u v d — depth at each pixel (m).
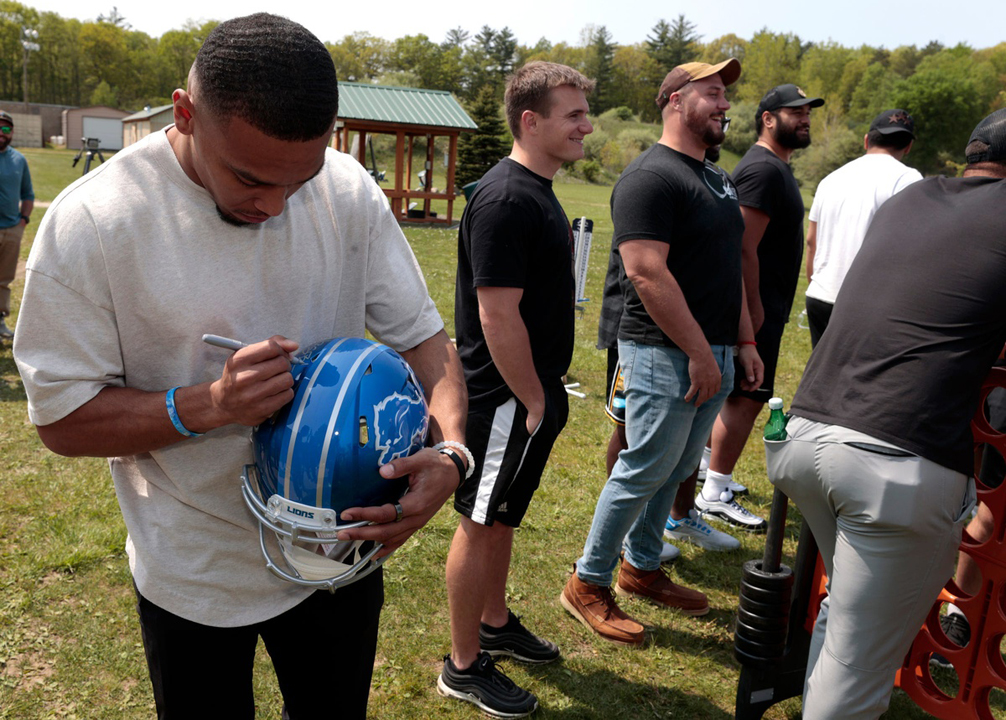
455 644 2.77
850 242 4.63
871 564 2.05
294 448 1.30
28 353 1.29
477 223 2.40
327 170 1.52
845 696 2.11
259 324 1.44
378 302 1.64
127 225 1.28
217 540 1.51
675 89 2.89
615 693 2.89
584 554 3.26
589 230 5.79
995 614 2.20
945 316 2.02
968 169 2.22
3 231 6.69
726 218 2.97
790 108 3.91
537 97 2.42
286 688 1.76
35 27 117.69
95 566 3.52
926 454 1.99
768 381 4.15
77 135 66.94
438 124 19.98
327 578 1.39
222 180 1.19
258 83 1.07
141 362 1.38
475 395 2.56
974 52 117.81
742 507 4.50
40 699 2.70
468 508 2.56
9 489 4.21
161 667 1.57
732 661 3.15
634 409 2.99
